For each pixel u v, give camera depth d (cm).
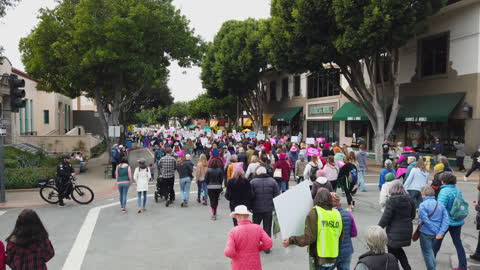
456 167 2006
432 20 2177
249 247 470
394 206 561
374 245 395
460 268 630
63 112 4659
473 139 1928
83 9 2097
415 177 948
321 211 467
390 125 2156
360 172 1430
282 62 2153
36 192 1448
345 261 490
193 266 683
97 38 2103
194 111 6506
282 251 757
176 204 1233
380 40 1823
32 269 438
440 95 2119
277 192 765
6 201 1273
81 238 853
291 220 479
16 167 1844
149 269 670
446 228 584
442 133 2139
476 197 1315
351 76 2247
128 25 2130
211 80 3759
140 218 1041
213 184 1011
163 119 11294
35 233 441
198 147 2695
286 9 2006
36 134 3428
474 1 1897
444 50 2122
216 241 830
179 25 2514
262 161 1209
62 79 2486
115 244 809
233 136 2870
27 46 2398
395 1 1700
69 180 1216
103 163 2653
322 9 1852
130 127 4419
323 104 3189
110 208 1172
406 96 2386
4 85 2464
